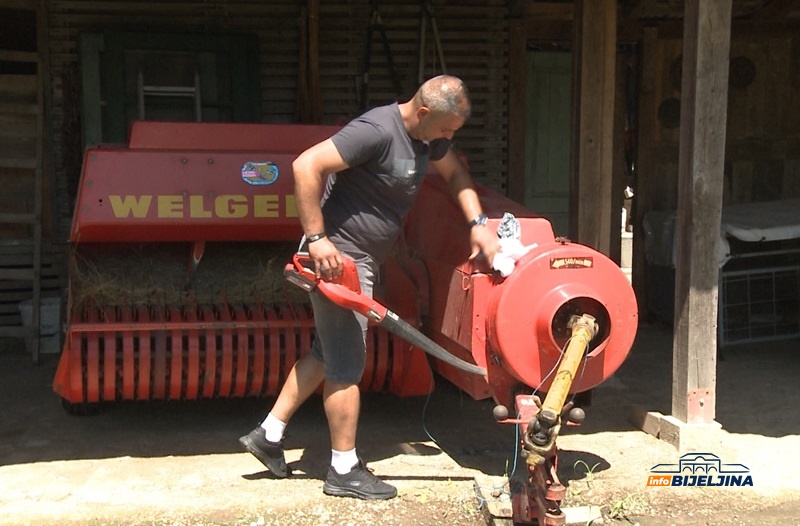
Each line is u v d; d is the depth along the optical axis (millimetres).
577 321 3818
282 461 4289
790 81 7766
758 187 7848
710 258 4703
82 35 6527
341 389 4000
